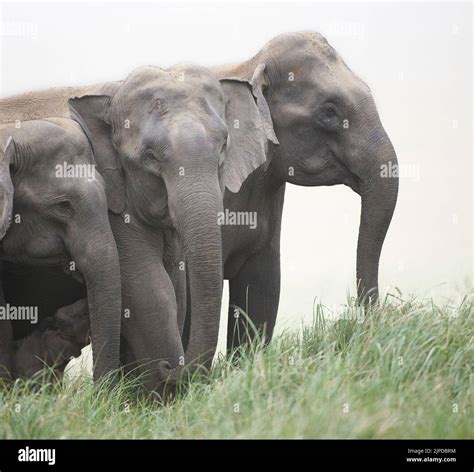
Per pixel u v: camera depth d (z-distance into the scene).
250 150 14.48
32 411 11.63
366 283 16.27
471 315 13.67
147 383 14.05
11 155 13.23
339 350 13.34
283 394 11.38
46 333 13.81
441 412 11.26
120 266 14.12
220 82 14.59
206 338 12.96
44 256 13.65
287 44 16.53
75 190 13.45
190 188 13.04
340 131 16.27
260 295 17.28
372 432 10.73
